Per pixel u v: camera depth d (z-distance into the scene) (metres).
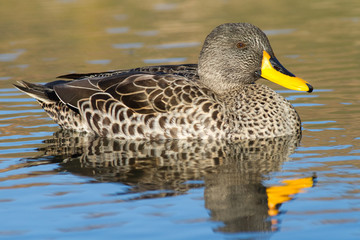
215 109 12.18
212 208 8.31
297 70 17.78
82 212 8.27
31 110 14.91
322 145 11.32
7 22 25.95
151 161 10.69
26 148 11.73
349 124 12.65
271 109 12.48
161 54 20.09
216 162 10.52
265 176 9.61
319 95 15.12
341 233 7.45
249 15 26.44
